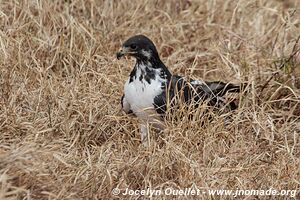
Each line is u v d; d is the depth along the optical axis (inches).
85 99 466.0
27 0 532.7
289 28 551.2
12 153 384.8
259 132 454.0
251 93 472.7
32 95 466.0
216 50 538.6
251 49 540.7
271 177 414.3
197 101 450.3
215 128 443.2
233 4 585.9
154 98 436.8
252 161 428.1
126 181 404.5
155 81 439.2
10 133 436.1
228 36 555.8
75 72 497.0
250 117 463.2
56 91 468.8
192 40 559.2
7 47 495.5
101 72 498.9
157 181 406.6
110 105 470.0
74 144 438.0
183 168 409.4
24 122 439.8
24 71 483.8
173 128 434.0
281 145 442.6
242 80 500.4
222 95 463.2
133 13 557.9
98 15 555.5
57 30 531.5
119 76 493.4
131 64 512.1
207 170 411.5
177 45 551.2
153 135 441.1
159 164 410.3
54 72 506.6
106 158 414.6
